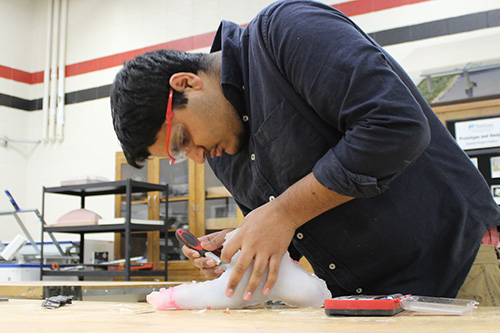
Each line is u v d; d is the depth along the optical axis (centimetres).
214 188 414
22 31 591
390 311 74
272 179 114
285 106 104
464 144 343
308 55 92
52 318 75
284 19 98
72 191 411
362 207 107
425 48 396
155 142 112
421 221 108
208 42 503
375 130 83
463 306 77
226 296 92
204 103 107
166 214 389
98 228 367
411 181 107
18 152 568
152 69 104
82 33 571
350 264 114
